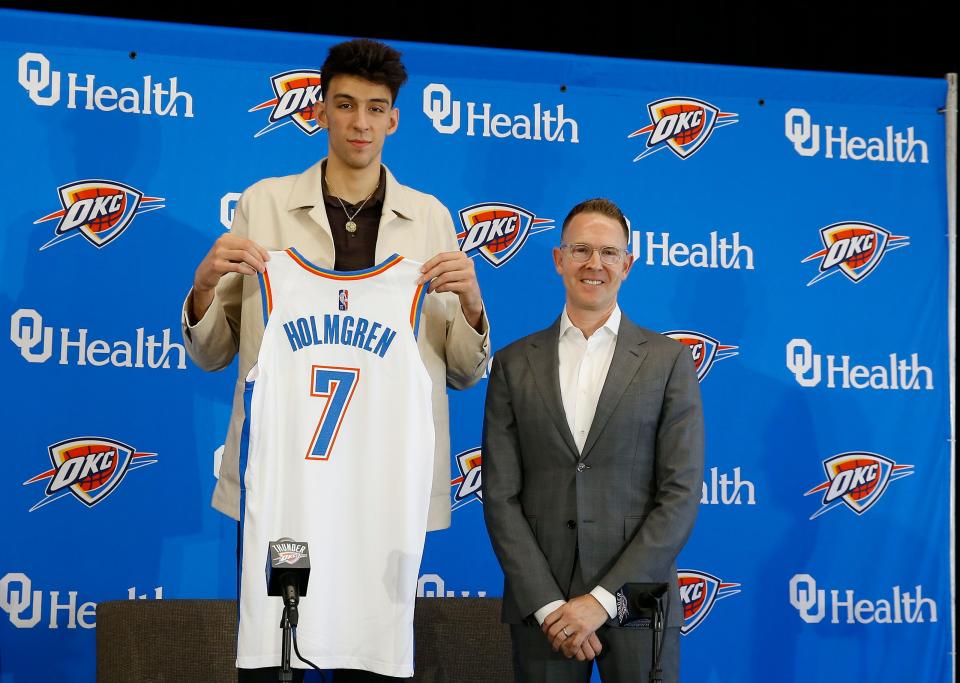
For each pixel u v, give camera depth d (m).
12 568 3.54
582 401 2.91
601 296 2.92
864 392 4.00
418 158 3.88
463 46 3.93
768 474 3.93
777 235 4.03
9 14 3.66
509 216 3.90
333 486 2.70
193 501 3.68
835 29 4.30
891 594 3.94
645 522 2.78
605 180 3.96
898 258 4.07
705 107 4.04
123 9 4.04
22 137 3.65
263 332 2.75
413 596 2.67
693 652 3.83
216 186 3.76
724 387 3.94
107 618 3.27
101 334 3.66
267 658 2.61
